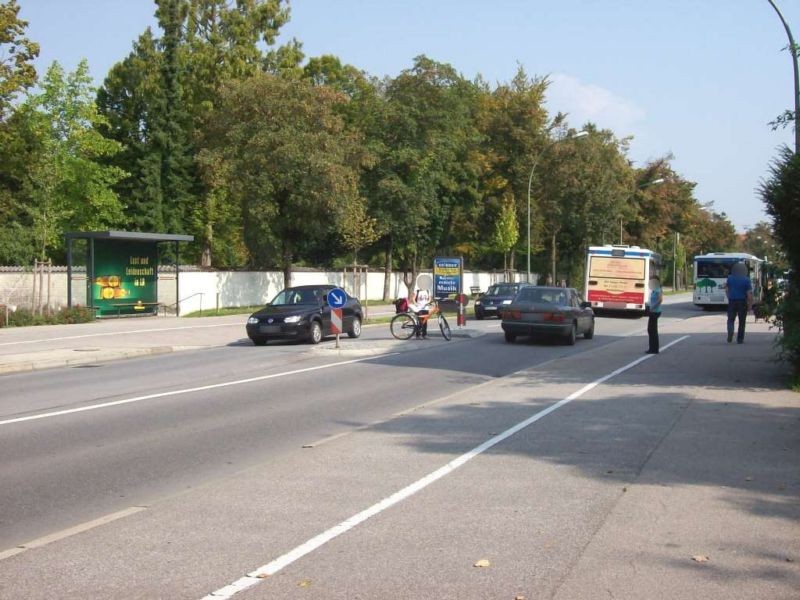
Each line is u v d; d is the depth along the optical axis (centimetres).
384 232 4722
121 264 3238
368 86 4981
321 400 1295
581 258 6719
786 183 1316
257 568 529
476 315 3681
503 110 5891
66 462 854
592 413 1116
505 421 1062
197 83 5366
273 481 757
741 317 2142
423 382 1519
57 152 4381
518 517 638
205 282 3912
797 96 1686
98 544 581
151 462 856
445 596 480
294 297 2447
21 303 3148
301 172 3775
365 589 492
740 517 636
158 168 5284
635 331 2870
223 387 1448
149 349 2156
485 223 6000
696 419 1061
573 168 5662
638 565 531
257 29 5609
